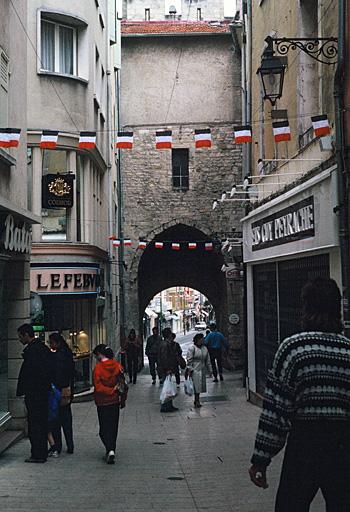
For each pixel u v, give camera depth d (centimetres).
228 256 3011
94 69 1953
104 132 2248
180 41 3067
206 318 9081
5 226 1063
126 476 866
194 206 3045
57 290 1794
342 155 962
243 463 932
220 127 3047
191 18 4219
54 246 1792
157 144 1154
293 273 1330
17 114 1207
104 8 2302
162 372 1636
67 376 1034
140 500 732
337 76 969
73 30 1864
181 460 978
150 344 2330
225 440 1155
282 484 402
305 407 396
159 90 3069
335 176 986
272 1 1504
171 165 3061
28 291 1249
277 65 1052
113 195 2681
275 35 1472
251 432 1231
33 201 1762
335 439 394
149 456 1020
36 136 1750
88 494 761
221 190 3038
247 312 1806
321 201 1067
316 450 393
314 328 412
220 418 1455
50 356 976
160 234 3061
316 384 395
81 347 1908
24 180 1257
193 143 3050
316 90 1220
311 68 1223
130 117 3061
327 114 1070
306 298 419
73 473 886
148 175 3059
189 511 679
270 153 1554
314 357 398
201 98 3061
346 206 956
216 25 3089
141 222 3053
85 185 1889
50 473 887
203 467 918
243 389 2036
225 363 3030
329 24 1065
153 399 1891
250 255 1688
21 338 983
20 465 945
